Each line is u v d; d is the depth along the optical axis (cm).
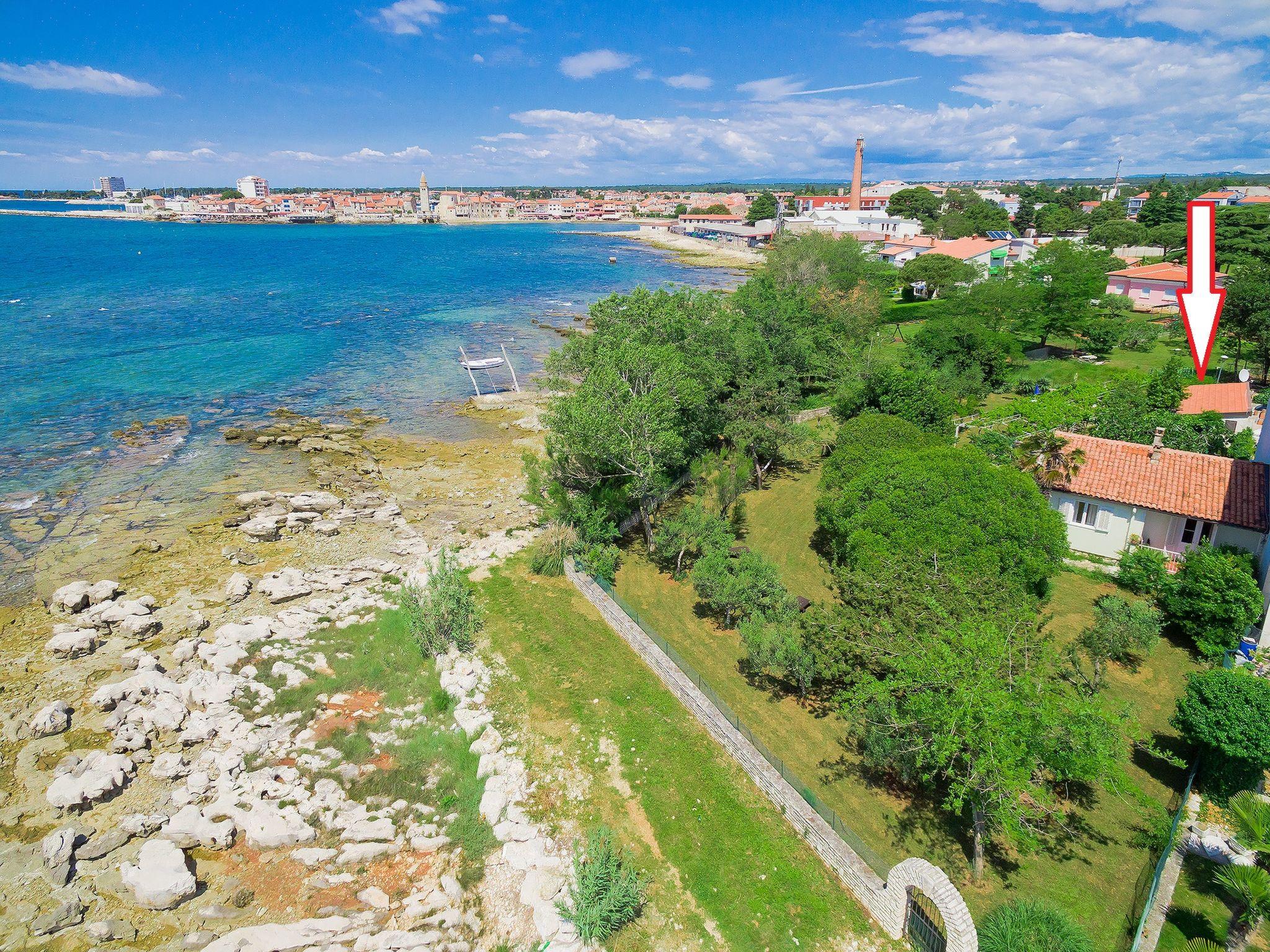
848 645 2719
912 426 4534
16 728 2856
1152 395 5453
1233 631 3125
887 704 2456
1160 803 2445
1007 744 1980
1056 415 5162
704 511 4128
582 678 3088
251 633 3453
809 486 5194
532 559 4138
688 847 2284
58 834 2264
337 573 4106
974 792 2122
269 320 11306
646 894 2131
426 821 2416
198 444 6188
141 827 2352
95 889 2156
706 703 2822
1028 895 2122
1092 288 8219
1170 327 9056
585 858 2197
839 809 2450
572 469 4362
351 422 6881
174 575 4131
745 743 2608
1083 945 1831
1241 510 3538
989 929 1898
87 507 4978
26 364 8350
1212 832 2316
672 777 2562
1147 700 2948
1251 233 11388
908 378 5559
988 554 3009
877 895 2025
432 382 8256
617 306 6319
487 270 18338
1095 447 4103
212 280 15250
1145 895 2108
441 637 3291
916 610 2667
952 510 3222
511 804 2441
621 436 4041
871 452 4300
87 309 11581
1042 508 3303
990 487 3309
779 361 6234
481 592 3781
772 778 2461
